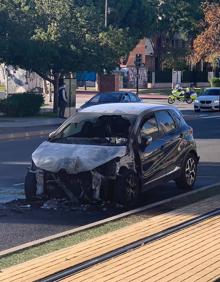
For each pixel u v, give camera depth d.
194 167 13.06
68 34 38.34
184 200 11.18
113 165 10.55
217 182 13.85
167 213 9.65
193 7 78.44
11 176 14.66
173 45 86.00
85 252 7.24
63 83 36.59
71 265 6.66
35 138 26.05
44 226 9.45
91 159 10.52
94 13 40.75
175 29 80.69
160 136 11.85
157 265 6.60
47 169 10.73
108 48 39.72
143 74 80.06
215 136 25.92
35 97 37.91
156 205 10.68
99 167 10.49
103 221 9.35
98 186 10.51
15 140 25.03
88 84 83.50
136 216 9.81
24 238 8.65
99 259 6.89
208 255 7.00
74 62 38.53
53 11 39.09
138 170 11.06
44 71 38.78
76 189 10.65
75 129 11.69
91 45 38.88
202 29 77.62
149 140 11.28
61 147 11.02
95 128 11.52
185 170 12.66
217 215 9.40
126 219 9.56
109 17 62.72
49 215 10.26
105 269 6.48
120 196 10.58
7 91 55.41
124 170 10.70
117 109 11.83
